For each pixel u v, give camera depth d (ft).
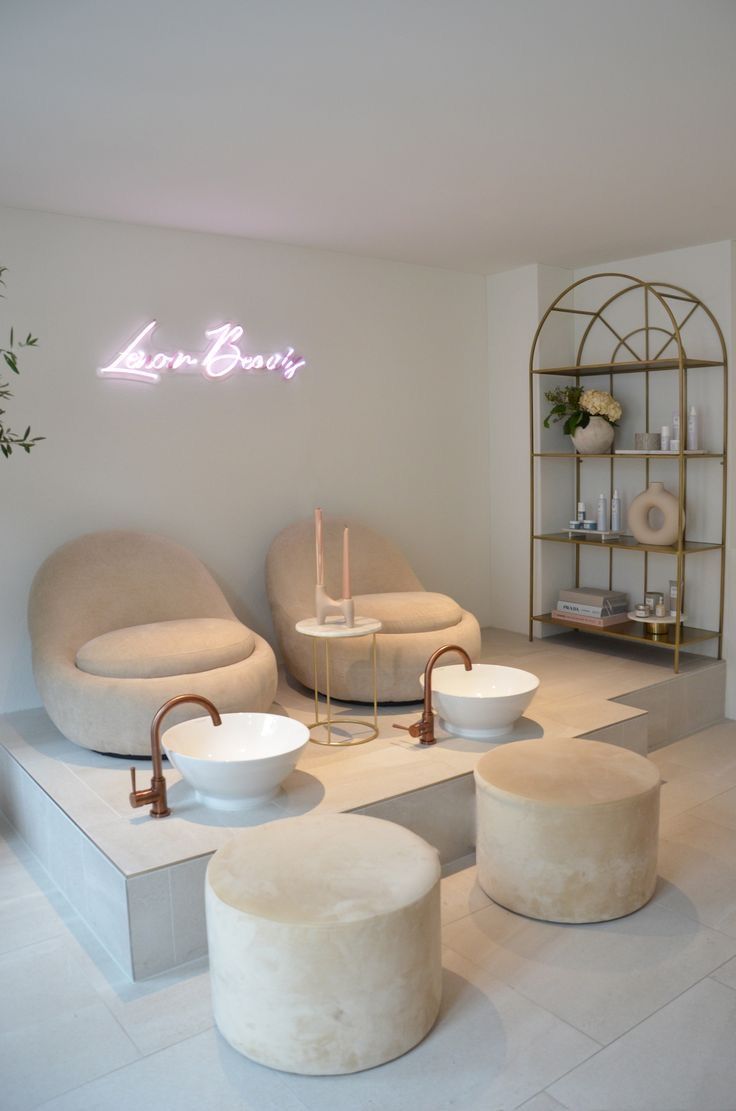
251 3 6.41
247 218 12.53
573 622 15.52
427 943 6.75
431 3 6.47
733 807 11.19
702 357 14.47
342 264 14.88
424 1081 6.45
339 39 7.04
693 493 14.79
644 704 13.17
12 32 6.83
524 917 8.63
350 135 9.21
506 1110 6.16
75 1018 7.28
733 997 7.38
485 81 7.91
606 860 8.39
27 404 12.14
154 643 10.71
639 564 15.92
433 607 12.70
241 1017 6.66
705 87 8.14
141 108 8.42
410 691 12.14
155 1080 6.54
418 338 15.98
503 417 16.87
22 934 8.53
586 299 16.24
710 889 9.14
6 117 8.60
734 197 11.68
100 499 12.85
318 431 14.90
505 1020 7.10
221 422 13.85
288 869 7.04
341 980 6.37
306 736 9.31
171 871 7.88
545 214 12.48
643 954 7.98
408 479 16.12
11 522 12.16
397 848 7.37
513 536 16.98
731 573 14.30
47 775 10.02
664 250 14.75
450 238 13.87
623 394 15.80
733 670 14.46
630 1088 6.36
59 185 10.85
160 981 7.79
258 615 14.52
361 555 14.26
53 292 12.21
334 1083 6.46
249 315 13.96
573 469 16.79
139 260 12.87
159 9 6.49
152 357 13.06
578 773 8.98
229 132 9.08
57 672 10.59
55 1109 6.27
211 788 8.82
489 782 8.79
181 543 13.66
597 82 7.98
